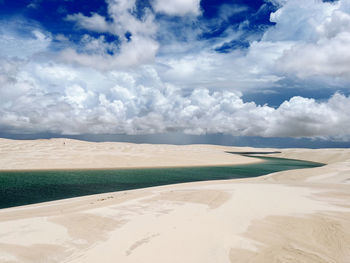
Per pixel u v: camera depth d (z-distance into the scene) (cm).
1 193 2822
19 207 2034
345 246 1059
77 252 990
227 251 1002
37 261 915
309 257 967
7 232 1191
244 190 2298
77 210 1627
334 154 11050
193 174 5031
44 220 1385
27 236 1141
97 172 4762
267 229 1238
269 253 993
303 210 1552
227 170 5988
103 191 3069
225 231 1208
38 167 4975
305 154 12825
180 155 8431
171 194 2161
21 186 3228
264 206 1667
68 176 4162
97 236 1152
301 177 3675
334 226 1255
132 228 1251
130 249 1012
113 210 1595
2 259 915
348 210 1545
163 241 1088
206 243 1071
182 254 970
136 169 5494
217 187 2569
